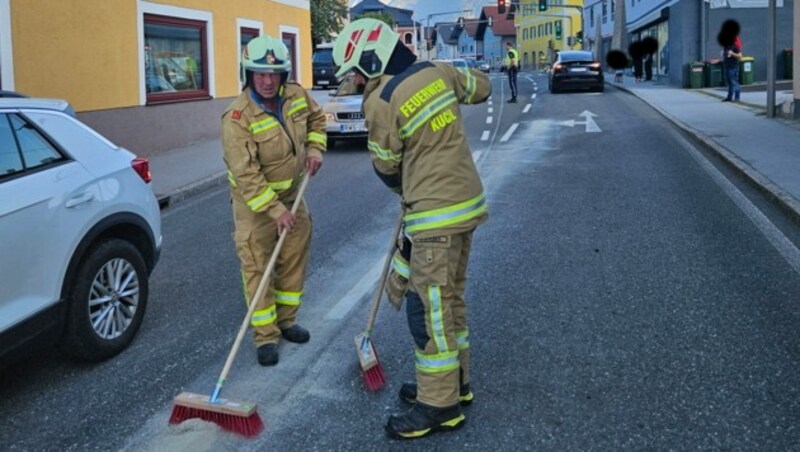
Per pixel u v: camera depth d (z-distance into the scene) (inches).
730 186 376.5
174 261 280.2
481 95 149.7
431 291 138.5
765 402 152.8
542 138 584.4
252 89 175.5
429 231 137.5
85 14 485.1
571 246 274.5
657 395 157.6
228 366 153.2
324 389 166.2
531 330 195.3
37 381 174.6
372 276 248.2
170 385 171.3
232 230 333.1
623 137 569.9
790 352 176.1
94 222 181.3
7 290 155.4
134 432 150.4
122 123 525.7
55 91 462.9
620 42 1350.9
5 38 422.6
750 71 1005.8
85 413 158.9
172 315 218.5
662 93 958.4
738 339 184.9
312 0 1512.1
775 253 257.3
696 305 209.5
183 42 611.5
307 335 193.6
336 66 142.3
